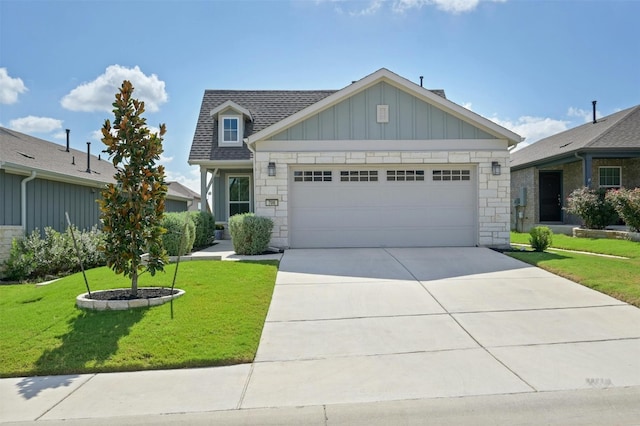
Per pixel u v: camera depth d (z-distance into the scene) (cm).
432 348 496
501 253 1058
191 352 484
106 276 836
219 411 360
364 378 420
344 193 1181
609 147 1524
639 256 1060
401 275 838
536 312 616
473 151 1170
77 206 1420
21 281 1050
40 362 467
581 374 418
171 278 781
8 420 350
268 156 1159
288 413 354
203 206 1585
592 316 595
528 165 1908
